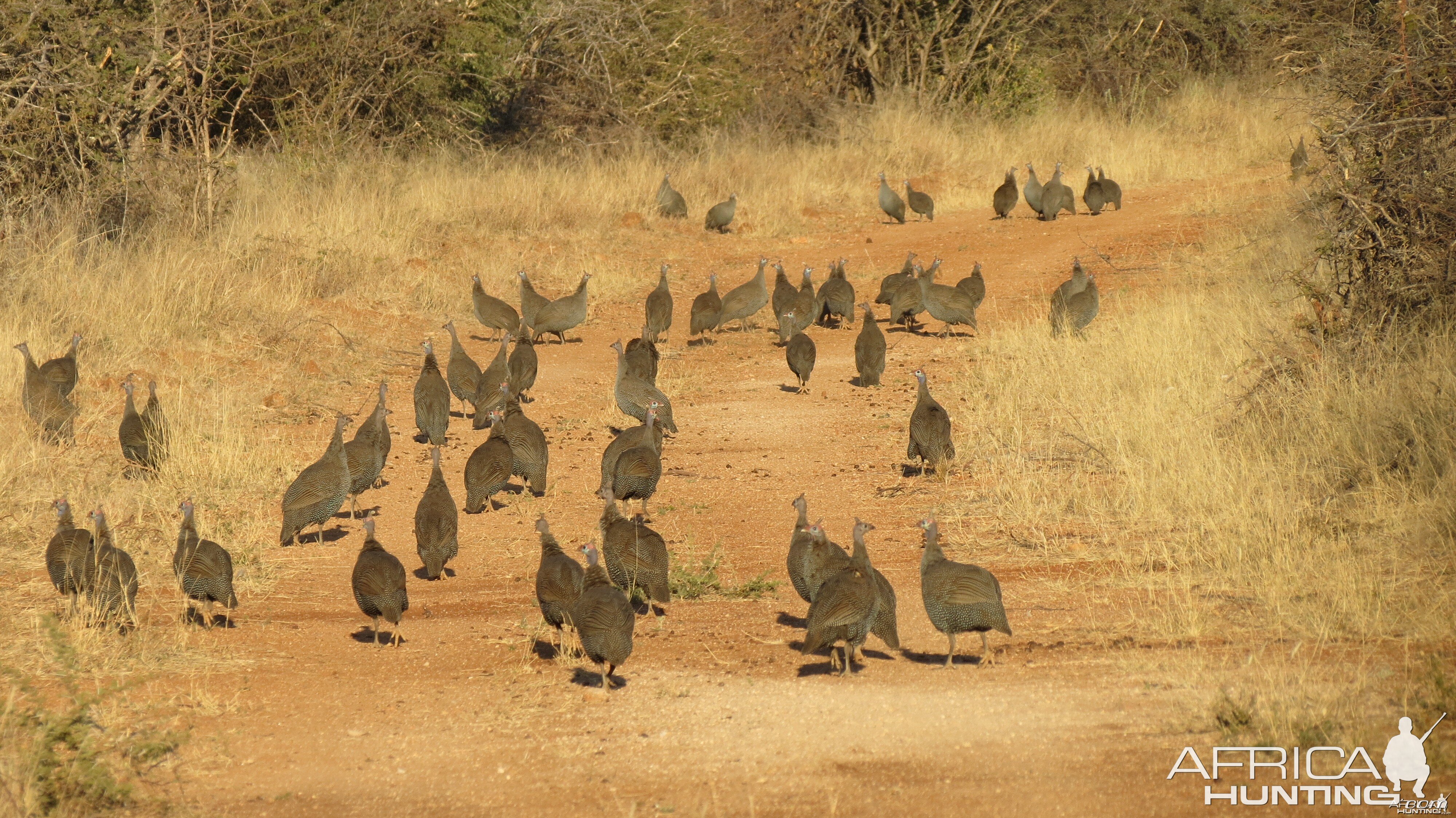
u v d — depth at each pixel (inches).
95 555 1204.5
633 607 1344.7
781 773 906.1
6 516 1551.4
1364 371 1692.9
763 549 1544.0
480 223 3585.1
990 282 3235.7
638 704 1052.5
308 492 1525.6
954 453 1800.0
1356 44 1807.3
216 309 2472.9
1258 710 942.4
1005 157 4756.4
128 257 2603.3
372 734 1001.5
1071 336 2422.5
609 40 4773.6
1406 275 1756.9
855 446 2009.1
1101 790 846.5
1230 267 2930.6
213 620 1299.2
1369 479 1467.8
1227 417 1788.9
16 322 2151.8
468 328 2871.6
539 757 952.3
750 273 3442.4
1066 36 5831.7
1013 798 844.6
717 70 4933.6
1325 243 1957.4
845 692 1057.5
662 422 1990.7
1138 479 1624.0
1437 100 1727.4
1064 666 1087.6
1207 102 5344.5
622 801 870.4
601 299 3171.8
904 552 1477.6
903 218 3993.6
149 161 3002.0
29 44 2795.3
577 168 4325.8
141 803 874.1
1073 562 1402.6
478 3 4542.3
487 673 1145.4
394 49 4151.1
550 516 1713.8
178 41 3255.4
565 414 2261.3
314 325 2593.5
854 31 5364.2
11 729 937.5
